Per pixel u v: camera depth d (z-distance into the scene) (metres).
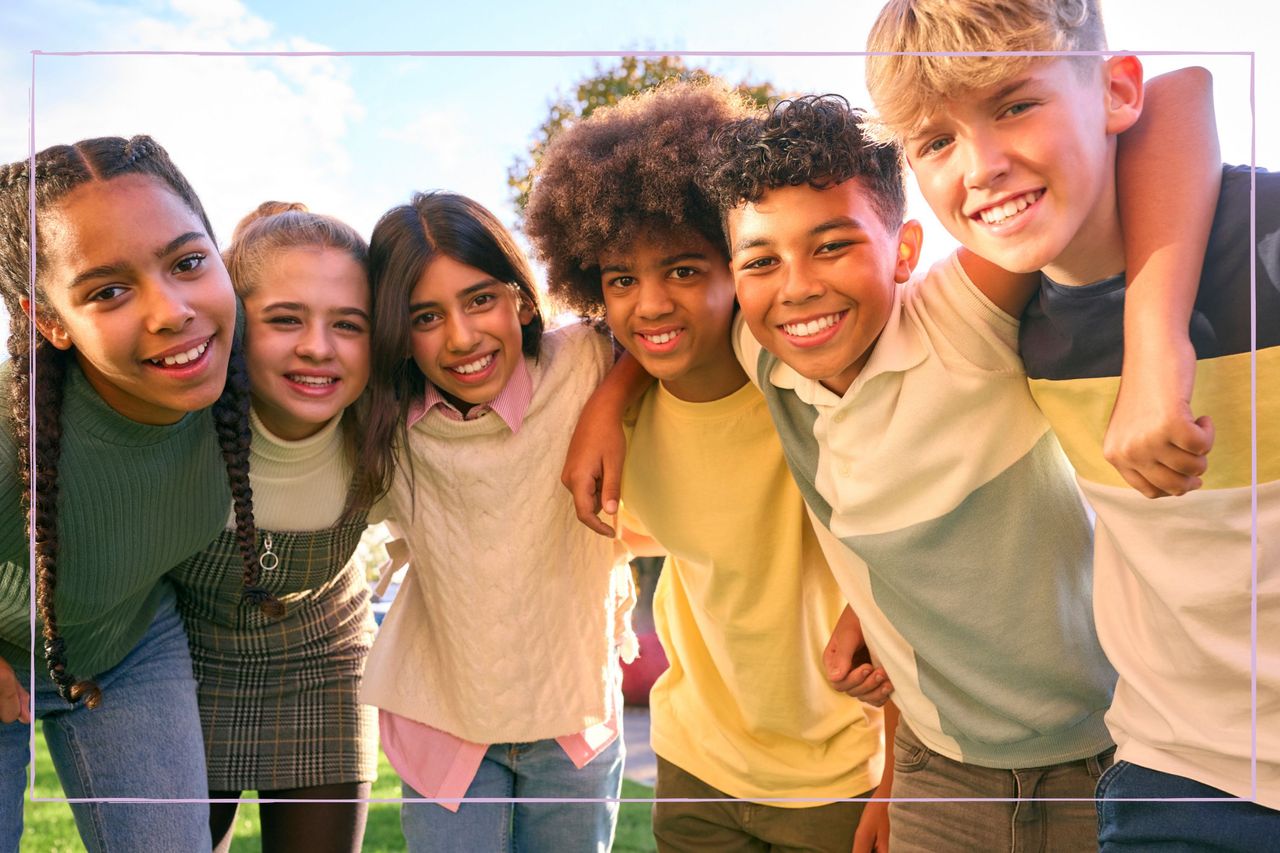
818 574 1.89
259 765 1.83
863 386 1.60
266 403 1.69
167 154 1.63
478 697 1.75
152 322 1.54
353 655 1.91
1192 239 1.45
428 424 1.74
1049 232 1.49
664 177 1.61
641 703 2.54
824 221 1.52
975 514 1.64
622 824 2.78
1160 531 1.58
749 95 1.83
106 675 1.74
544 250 1.76
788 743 1.91
